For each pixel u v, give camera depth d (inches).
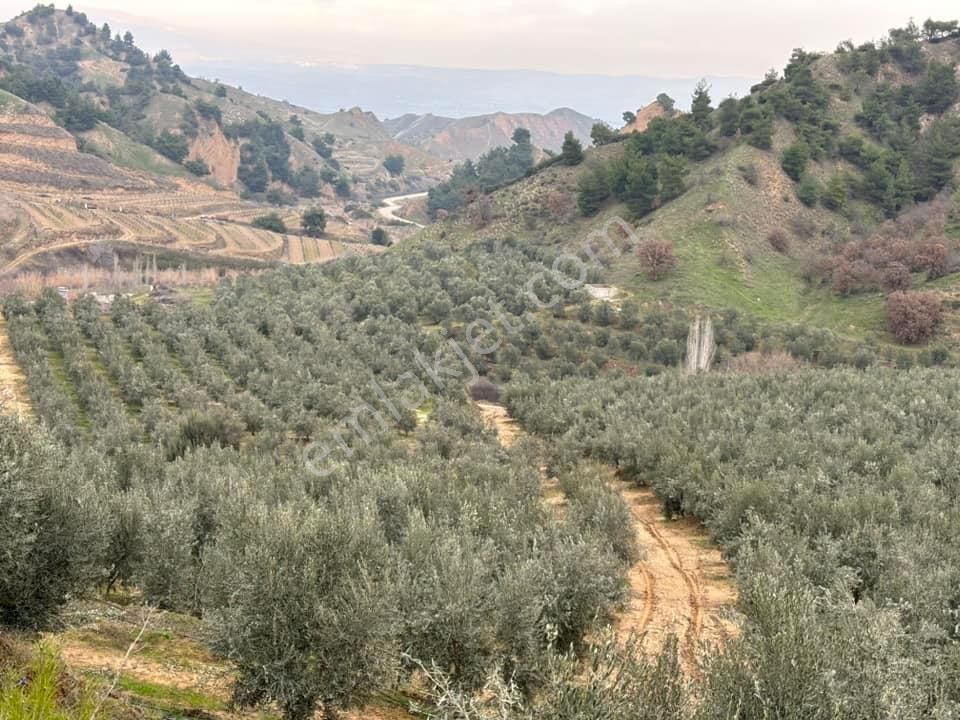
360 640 403.9
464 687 453.7
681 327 2613.2
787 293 3221.0
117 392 2144.4
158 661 489.1
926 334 2669.8
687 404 1689.2
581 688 314.7
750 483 941.2
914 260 3134.8
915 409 1444.4
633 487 1391.5
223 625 414.9
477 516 775.1
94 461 974.4
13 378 2094.0
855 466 1144.2
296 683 397.4
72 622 457.1
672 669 320.8
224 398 1994.3
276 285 3270.2
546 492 1385.3
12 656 328.5
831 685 309.4
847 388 1694.1
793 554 706.2
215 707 425.1
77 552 448.1
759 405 1605.6
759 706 311.0
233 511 668.1
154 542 625.6
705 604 807.7
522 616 484.1
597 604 600.4
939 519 821.2
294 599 407.2
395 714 463.5
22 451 442.9
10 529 399.9
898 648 366.6
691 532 1133.1
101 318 2723.9
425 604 471.8
